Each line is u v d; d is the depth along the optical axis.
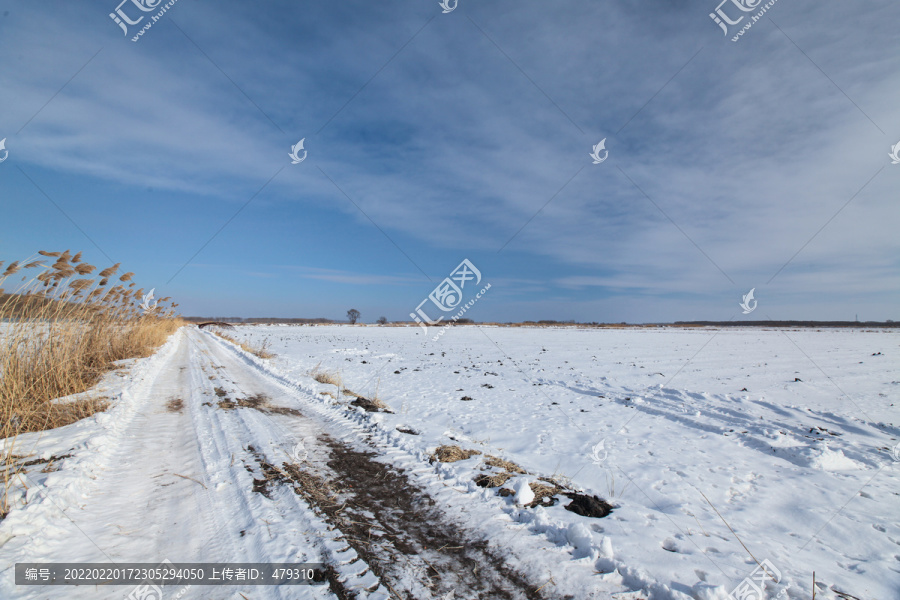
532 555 3.22
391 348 26.33
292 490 4.28
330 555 3.15
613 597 2.74
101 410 6.89
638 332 55.94
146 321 17.36
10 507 3.45
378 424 6.84
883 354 22.16
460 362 18.84
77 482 4.08
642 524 3.83
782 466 5.95
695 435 7.42
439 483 4.59
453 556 3.21
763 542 3.72
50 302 7.87
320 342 31.33
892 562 3.49
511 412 8.89
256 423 6.83
